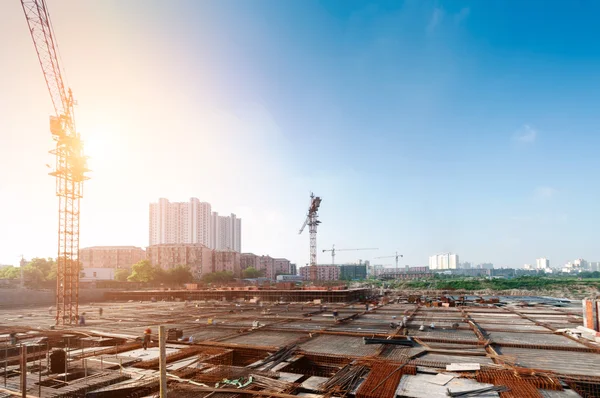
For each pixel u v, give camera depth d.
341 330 45.78
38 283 136.25
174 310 76.50
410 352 32.94
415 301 95.25
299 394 22.80
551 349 34.47
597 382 23.55
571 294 152.88
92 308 83.94
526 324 51.38
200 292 116.69
